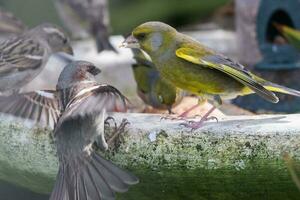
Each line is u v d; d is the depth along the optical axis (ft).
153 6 65.46
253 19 52.54
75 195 29.01
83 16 57.98
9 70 43.57
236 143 28.48
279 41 50.44
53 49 46.83
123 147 29.60
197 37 60.44
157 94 39.52
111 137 29.68
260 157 28.40
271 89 32.27
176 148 28.96
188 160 28.96
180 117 30.86
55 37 46.70
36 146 30.63
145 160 29.43
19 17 62.08
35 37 45.91
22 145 30.94
